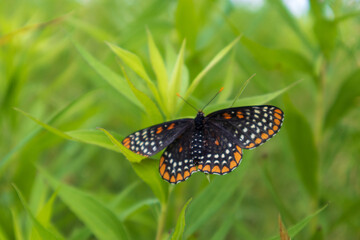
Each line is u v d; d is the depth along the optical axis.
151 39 0.37
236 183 0.39
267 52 0.43
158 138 0.38
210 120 0.39
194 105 0.40
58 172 0.48
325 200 0.45
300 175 0.44
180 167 0.38
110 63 0.45
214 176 0.40
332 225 0.44
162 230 0.38
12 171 0.47
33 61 0.48
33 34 0.48
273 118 0.38
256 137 0.39
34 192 0.41
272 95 0.37
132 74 0.38
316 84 0.44
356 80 0.43
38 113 0.47
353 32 0.46
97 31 0.46
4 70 0.47
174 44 0.47
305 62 0.43
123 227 0.38
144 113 0.38
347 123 0.47
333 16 0.43
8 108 0.46
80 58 0.45
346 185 0.47
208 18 0.48
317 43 0.45
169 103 0.38
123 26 0.51
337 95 0.43
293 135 0.43
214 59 0.37
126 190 0.42
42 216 0.38
